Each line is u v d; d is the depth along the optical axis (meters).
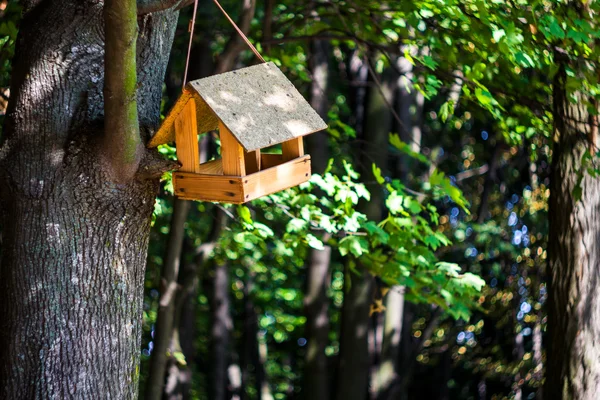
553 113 8.31
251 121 4.58
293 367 22.80
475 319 19.39
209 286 19.75
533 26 7.21
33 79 4.75
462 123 16.67
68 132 4.70
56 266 4.63
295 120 4.84
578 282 8.23
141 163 4.64
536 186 16.50
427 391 20.95
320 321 13.96
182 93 4.51
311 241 7.90
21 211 4.64
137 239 4.91
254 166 5.21
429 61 7.49
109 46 4.12
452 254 18.59
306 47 11.35
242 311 21.66
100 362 4.77
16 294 4.65
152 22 5.02
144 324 17.09
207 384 20.12
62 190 4.63
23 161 4.66
